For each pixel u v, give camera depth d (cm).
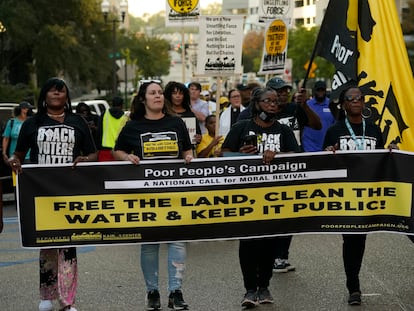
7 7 4500
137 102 702
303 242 1049
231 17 1114
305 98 884
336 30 850
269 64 1346
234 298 758
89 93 6912
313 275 852
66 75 5353
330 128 739
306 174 702
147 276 697
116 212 681
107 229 681
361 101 720
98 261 952
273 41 1343
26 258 996
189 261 938
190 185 688
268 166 697
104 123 1323
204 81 3016
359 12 843
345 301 738
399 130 827
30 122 688
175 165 686
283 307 720
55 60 4669
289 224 704
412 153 697
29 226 672
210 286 808
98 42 5181
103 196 679
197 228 692
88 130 700
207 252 998
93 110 2508
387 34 838
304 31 6297
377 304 727
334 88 854
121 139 703
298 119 904
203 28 1110
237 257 959
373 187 704
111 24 5438
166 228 688
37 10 4738
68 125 687
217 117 1050
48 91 680
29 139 689
